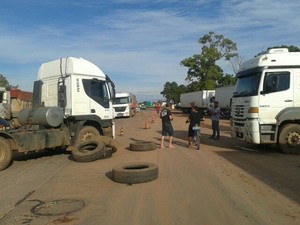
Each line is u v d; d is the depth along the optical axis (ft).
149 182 28.19
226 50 219.20
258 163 36.01
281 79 42.09
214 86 214.07
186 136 66.90
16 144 37.91
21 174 33.65
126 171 28.12
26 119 43.50
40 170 35.35
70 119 44.32
